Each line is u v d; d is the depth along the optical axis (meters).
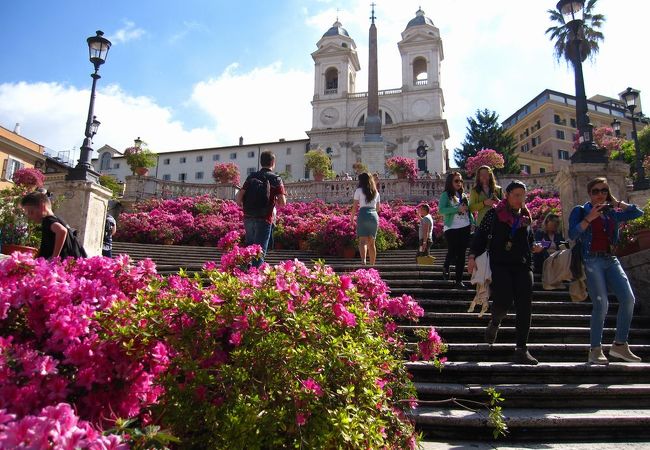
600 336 4.67
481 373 4.45
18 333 2.41
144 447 1.86
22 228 8.48
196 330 2.55
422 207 10.77
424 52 62.56
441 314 5.91
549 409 4.03
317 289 3.02
